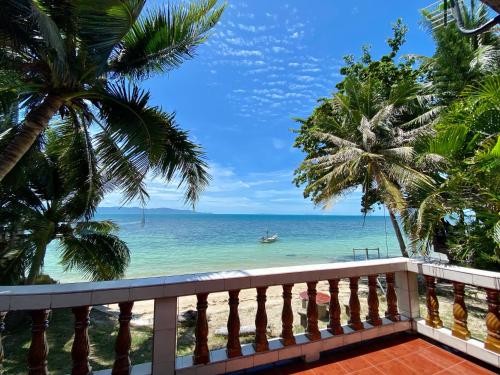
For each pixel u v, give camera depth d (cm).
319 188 1507
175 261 2500
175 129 587
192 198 621
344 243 3772
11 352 549
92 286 204
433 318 309
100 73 452
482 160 430
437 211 489
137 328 714
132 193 530
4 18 392
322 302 715
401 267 332
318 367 260
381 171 1110
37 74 468
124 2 383
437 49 1205
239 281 245
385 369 255
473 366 258
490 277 250
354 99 1409
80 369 200
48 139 680
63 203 777
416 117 1277
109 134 538
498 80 473
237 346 245
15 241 691
